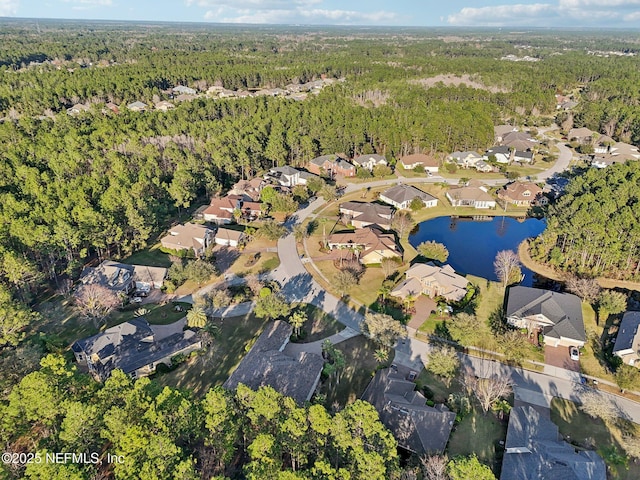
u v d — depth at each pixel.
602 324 65.12
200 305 67.81
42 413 37.97
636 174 97.00
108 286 69.88
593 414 48.59
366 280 78.25
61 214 77.25
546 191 119.69
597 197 87.12
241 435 41.59
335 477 34.38
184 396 40.31
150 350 56.72
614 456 42.81
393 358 58.72
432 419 45.84
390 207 106.25
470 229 101.69
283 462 39.53
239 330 64.31
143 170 103.88
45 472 31.58
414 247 91.44
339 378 55.09
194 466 36.53
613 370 56.19
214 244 90.69
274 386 49.28
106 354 55.16
